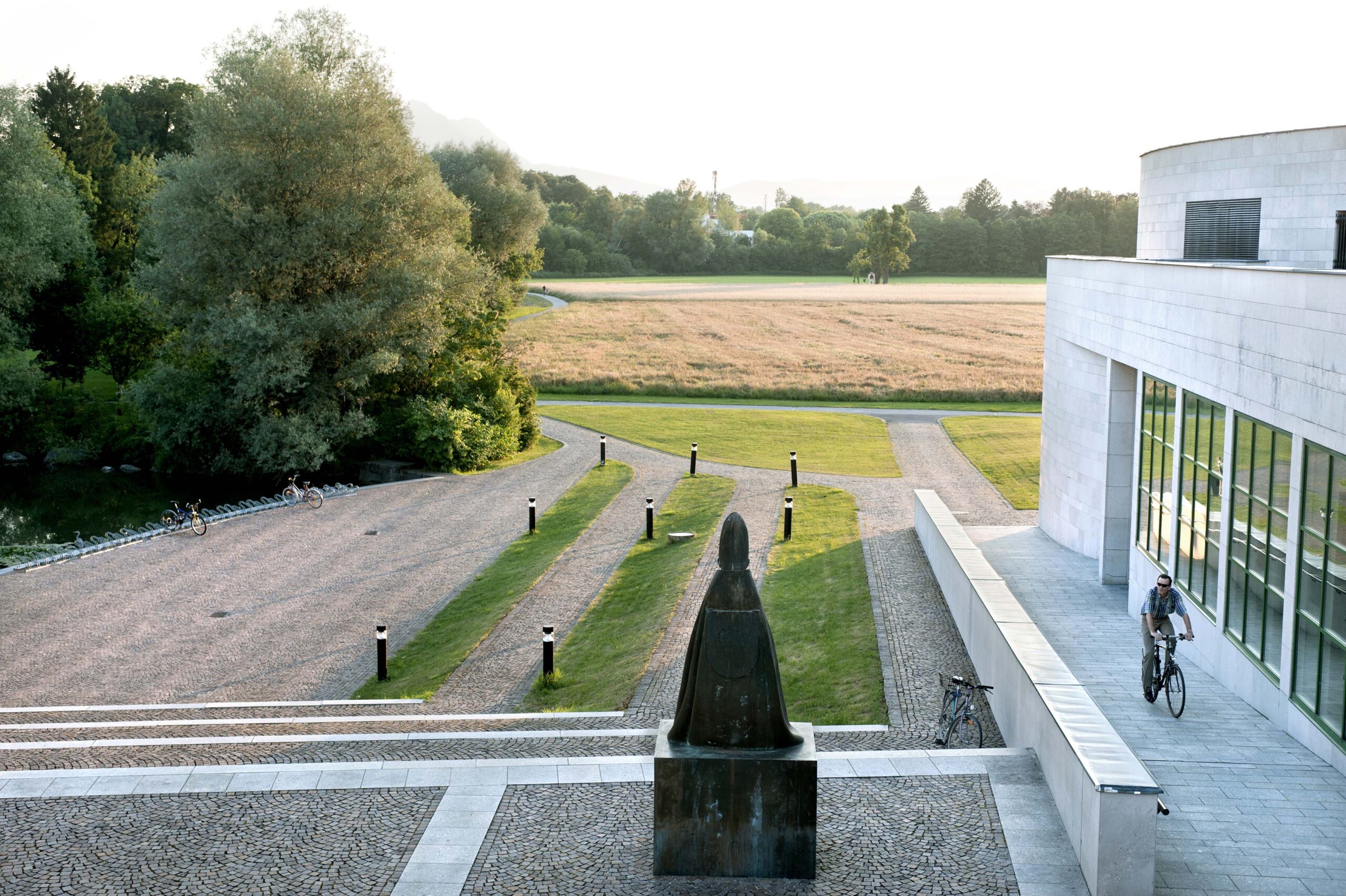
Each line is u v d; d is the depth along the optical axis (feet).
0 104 147.33
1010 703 43.06
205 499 129.29
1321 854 31.60
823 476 118.42
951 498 106.01
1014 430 151.43
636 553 88.07
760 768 29.68
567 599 76.64
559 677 59.52
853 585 68.95
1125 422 69.62
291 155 129.90
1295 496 41.39
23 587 83.87
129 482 138.10
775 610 66.54
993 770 36.65
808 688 52.37
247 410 134.82
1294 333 41.16
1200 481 53.42
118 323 168.25
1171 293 57.11
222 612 77.71
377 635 62.95
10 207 145.89
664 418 167.43
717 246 581.94
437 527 103.04
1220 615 50.62
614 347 256.11
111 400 176.04
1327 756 39.04
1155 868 30.35
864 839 32.01
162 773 37.24
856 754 38.32
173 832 32.83
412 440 135.44
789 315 327.47
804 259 579.07
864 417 166.40
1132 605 65.51
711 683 30.37
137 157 229.25
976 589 52.44
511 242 271.28
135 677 64.13
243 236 129.90
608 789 35.94
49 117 227.20
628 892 29.35
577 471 129.08
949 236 568.41
